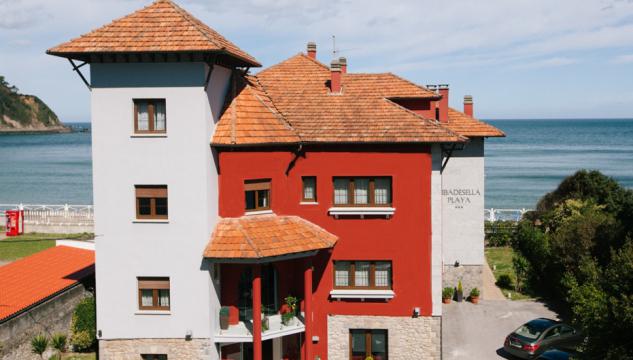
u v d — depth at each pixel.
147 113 22.47
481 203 34.84
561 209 45.06
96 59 22.00
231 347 24.44
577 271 31.05
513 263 38.84
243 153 23.52
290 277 25.03
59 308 26.30
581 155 170.25
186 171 22.22
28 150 198.88
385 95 27.41
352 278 25.08
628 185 109.38
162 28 22.20
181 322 22.62
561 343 26.14
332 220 24.80
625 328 19.45
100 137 22.36
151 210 22.75
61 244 35.53
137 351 22.88
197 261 22.38
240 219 23.59
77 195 101.06
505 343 26.58
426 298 24.62
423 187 24.47
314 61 30.58
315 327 25.06
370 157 24.50
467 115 36.00
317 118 25.52
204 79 21.97
